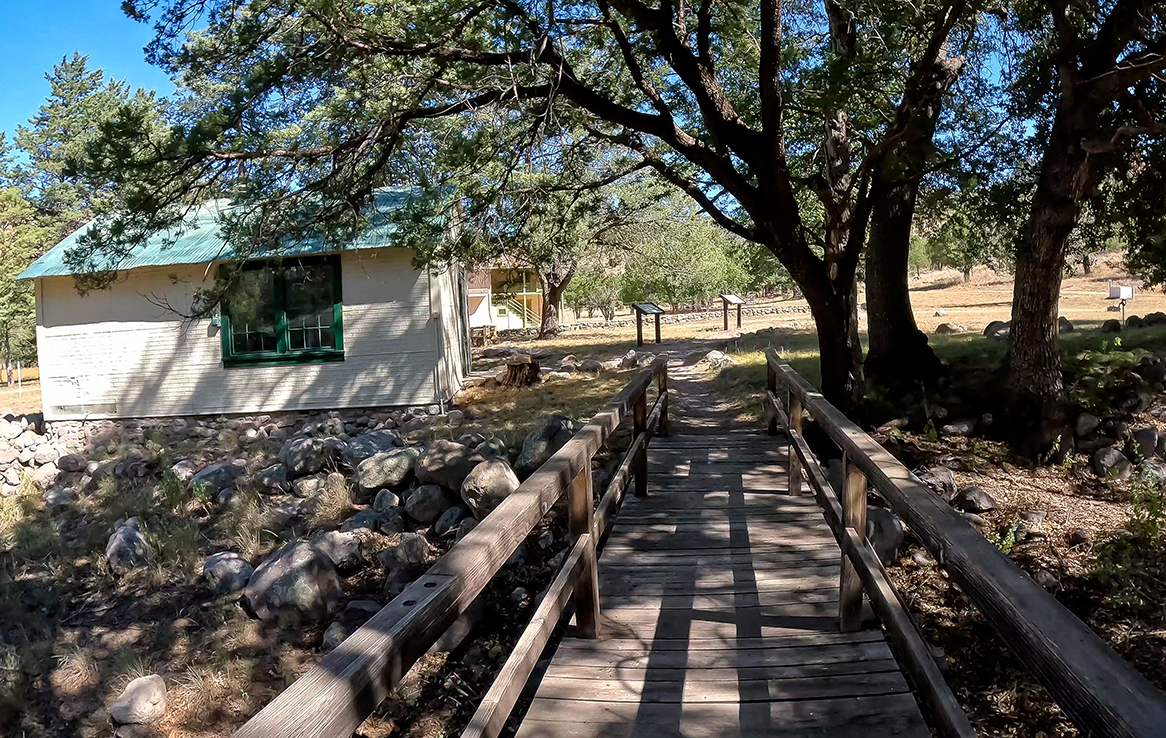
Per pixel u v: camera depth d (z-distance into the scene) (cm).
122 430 1350
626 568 518
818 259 810
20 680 635
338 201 859
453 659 595
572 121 923
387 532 785
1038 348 834
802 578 489
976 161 816
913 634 279
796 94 876
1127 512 706
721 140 805
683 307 4128
